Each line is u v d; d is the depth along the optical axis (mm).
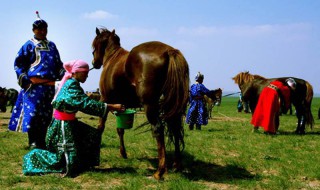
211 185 5441
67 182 5309
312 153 8148
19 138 10320
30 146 7766
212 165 6840
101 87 6684
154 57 5426
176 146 6020
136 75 5562
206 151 8227
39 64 7277
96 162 5953
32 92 7273
